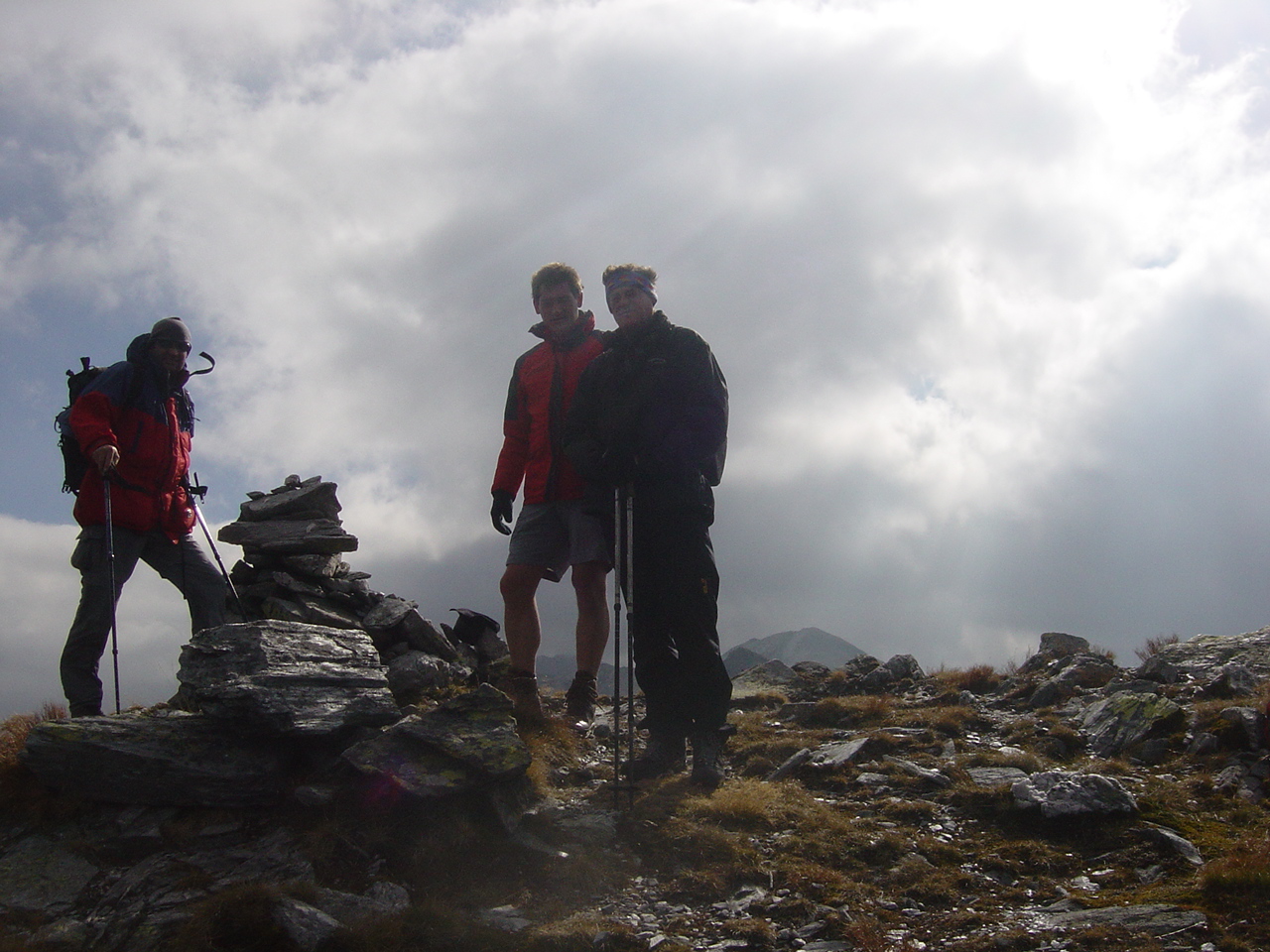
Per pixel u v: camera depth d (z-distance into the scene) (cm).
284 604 812
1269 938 421
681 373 643
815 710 862
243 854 516
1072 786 587
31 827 543
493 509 770
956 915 474
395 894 478
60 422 700
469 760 543
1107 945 426
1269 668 845
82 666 662
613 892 505
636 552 648
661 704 662
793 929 468
